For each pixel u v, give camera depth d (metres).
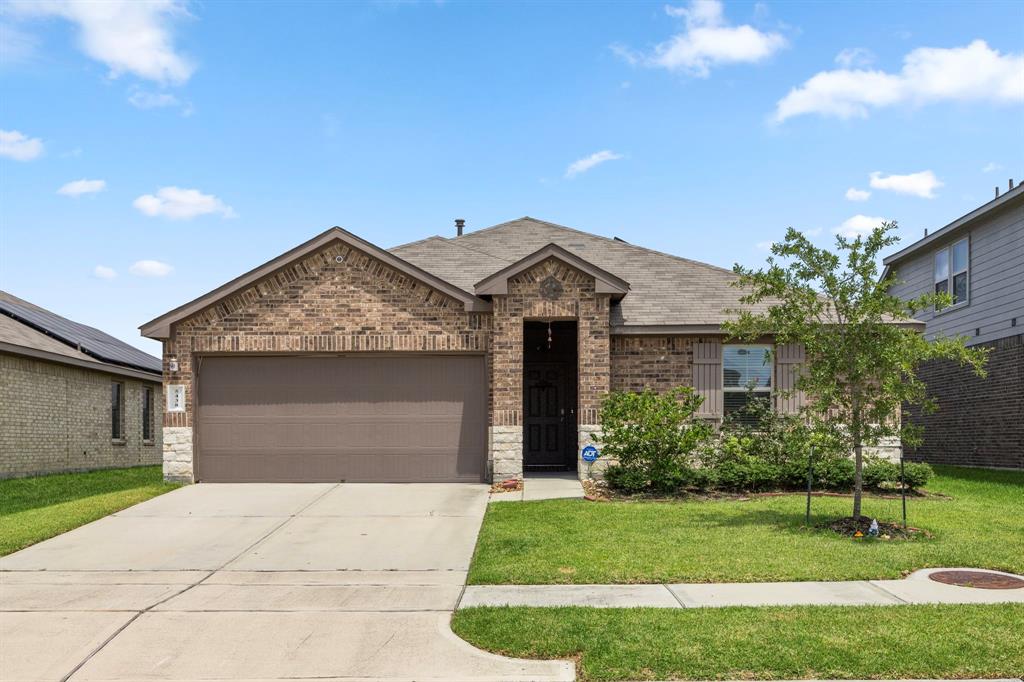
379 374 16.14
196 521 12.46
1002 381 19.59
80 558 10.17
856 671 5.91
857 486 10.96
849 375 10.70
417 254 19.55
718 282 18.28
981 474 18.11
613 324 16.14
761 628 6.73
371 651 6.64
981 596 7.71
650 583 8.41
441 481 15.93
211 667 6.35
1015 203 18.91
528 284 15.70
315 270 16.12
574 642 6.55
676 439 13.97
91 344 23.59
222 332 16.05
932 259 23.42
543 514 12.23
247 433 16.08
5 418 18.67
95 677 6.19
